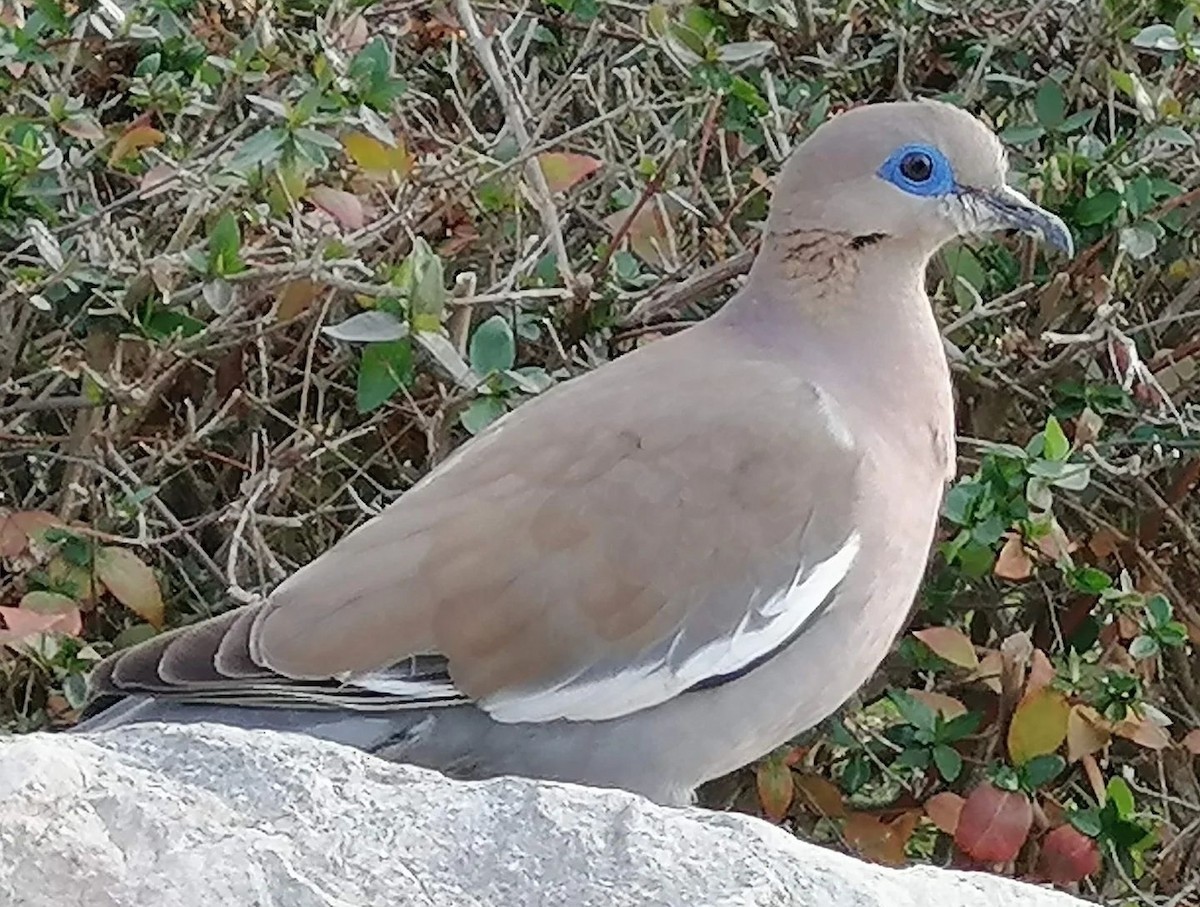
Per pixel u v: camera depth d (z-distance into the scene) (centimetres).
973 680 112
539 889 83
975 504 105
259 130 110
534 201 111
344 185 112
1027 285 112
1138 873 112
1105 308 110
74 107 110
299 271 105
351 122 107
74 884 82
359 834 83
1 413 111
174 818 83
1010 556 107
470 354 107
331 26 111
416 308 103
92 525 111
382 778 85
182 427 113
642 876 83
